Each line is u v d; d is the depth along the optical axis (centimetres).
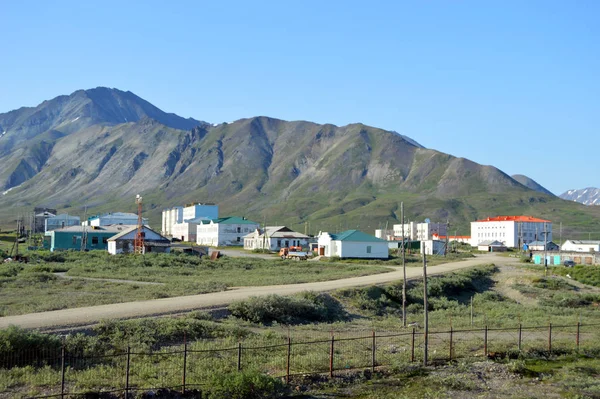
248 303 3741
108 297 4022
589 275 7881
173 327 2962
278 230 13712
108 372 2323
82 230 11162
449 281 6162
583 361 3097
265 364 2625
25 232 17225
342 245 10012
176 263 7694
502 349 3192
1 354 2316
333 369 2641
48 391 2078
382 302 4869
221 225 15550
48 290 4453
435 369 2806
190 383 2266
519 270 8600
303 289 4853
